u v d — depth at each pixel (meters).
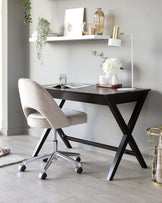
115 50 3.72
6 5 4.63
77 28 4.05
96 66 3.93
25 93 3.13
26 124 4.90
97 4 3.86
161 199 2.69
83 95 3.25
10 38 4.70
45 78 4.57
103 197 2.71
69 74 4.25
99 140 3.99
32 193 2.78
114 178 3.14
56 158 3.37
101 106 3.93
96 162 3.61
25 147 4.17
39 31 4.15
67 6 4.19
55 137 3.33
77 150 4.07
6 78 4.74
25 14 4.58
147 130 3.21
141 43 3.48
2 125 4.88
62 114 3.11
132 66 3.46
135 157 3.63
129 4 3.55
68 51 4.23
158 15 3.33
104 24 3.80
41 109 3.05
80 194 2.77
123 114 3.71
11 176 3.15
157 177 3.00
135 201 2.64
